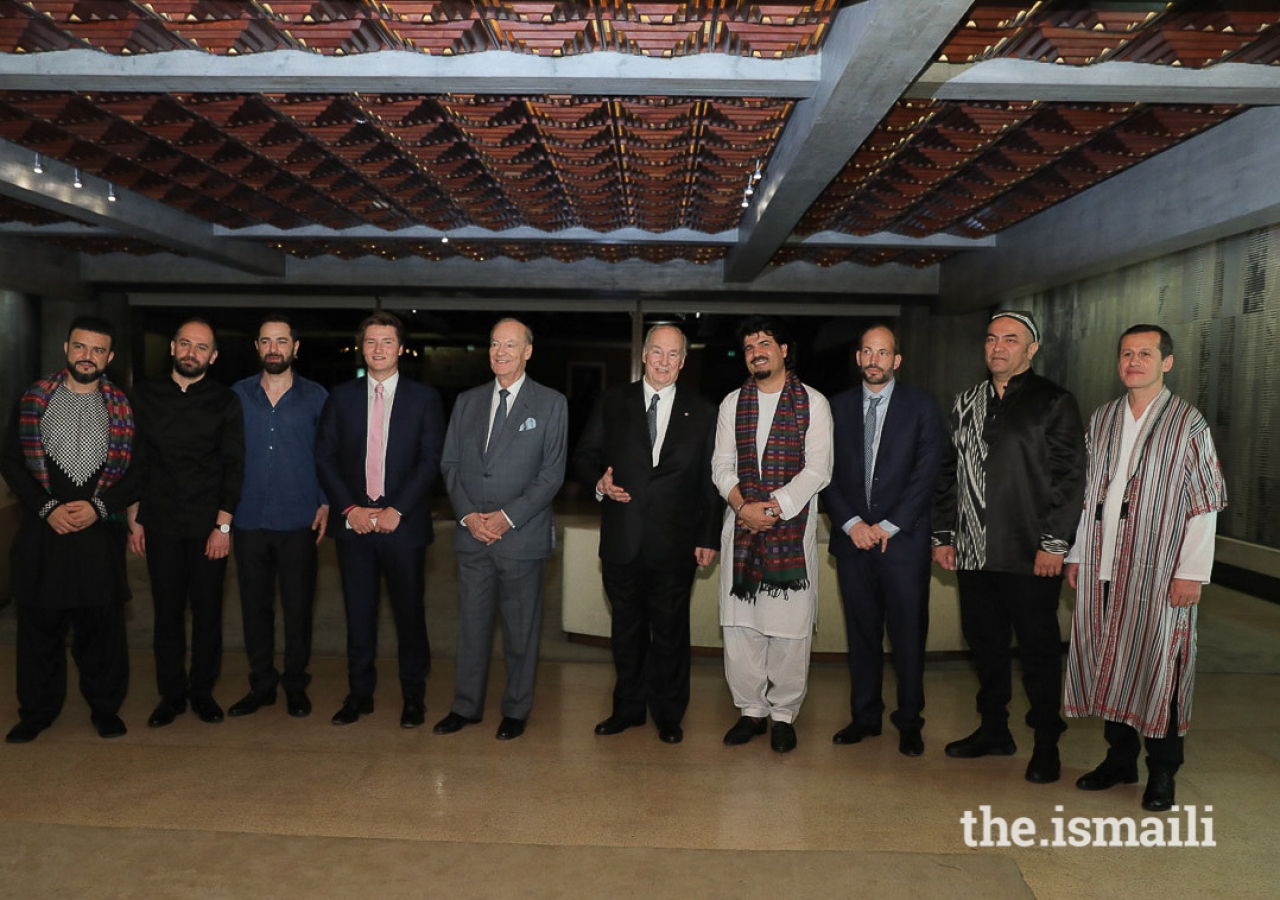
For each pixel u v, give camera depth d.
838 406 3.47
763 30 3.91
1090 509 3.07
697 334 11.80
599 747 3.42
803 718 3.80
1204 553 2.80
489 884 2.40
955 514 3.36
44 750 3.30
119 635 3.44
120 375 11.59
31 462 3.28
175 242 8.74
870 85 3.94
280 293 11.49
